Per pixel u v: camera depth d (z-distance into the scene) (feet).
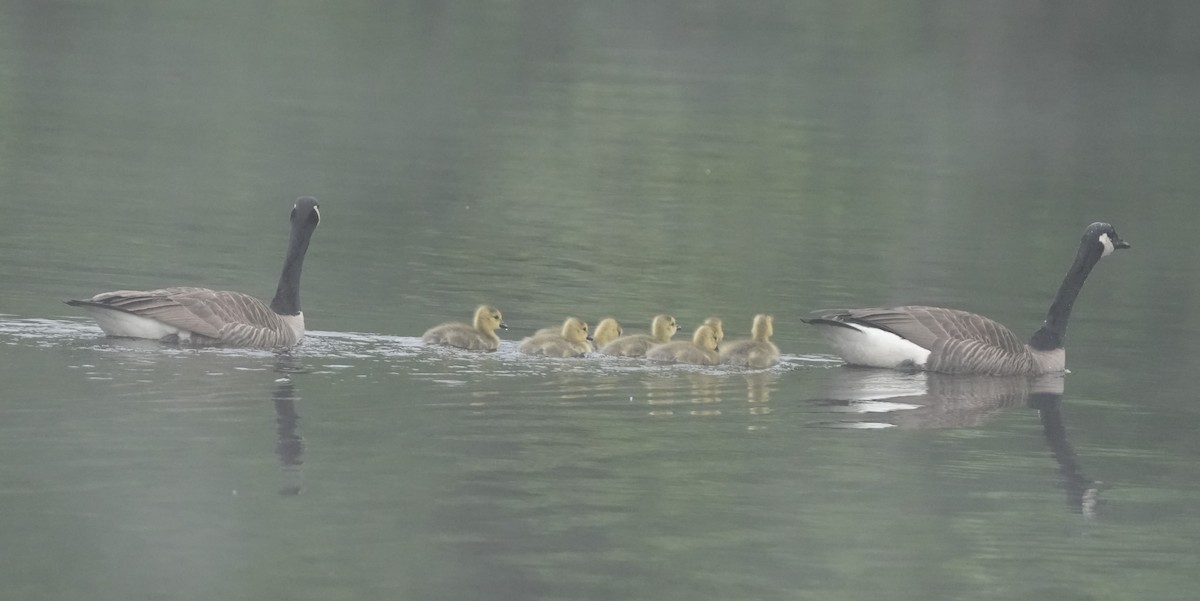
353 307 78.84
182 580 42.06
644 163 138.92
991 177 141.08
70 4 228.84
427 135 147.13
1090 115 183.11
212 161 126.82
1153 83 208.64
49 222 97.55
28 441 52.75
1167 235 116.78
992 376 71.36
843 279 94.99
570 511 48.91
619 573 44.11
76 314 71.61
